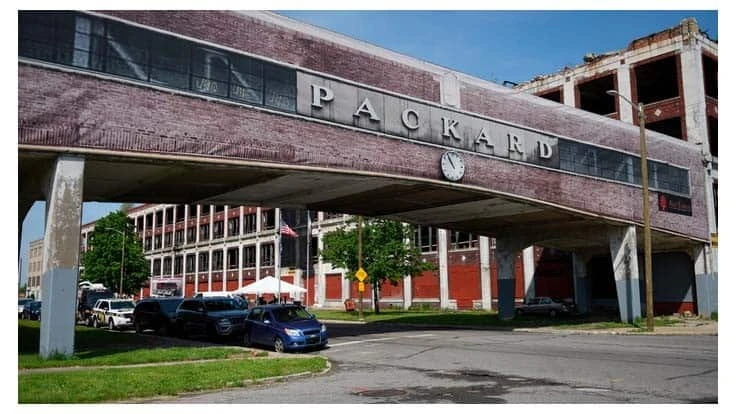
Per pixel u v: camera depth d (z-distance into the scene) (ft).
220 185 73.51
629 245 100.73
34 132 48.29
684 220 112.16
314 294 206.69
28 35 49.06
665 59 136.05
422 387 37.52
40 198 65.87
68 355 47.80
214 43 59.82
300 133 64.75
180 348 59.82
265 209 222.28
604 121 99.91
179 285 196.85
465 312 148.66
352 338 79.46
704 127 125.80
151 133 54.54
